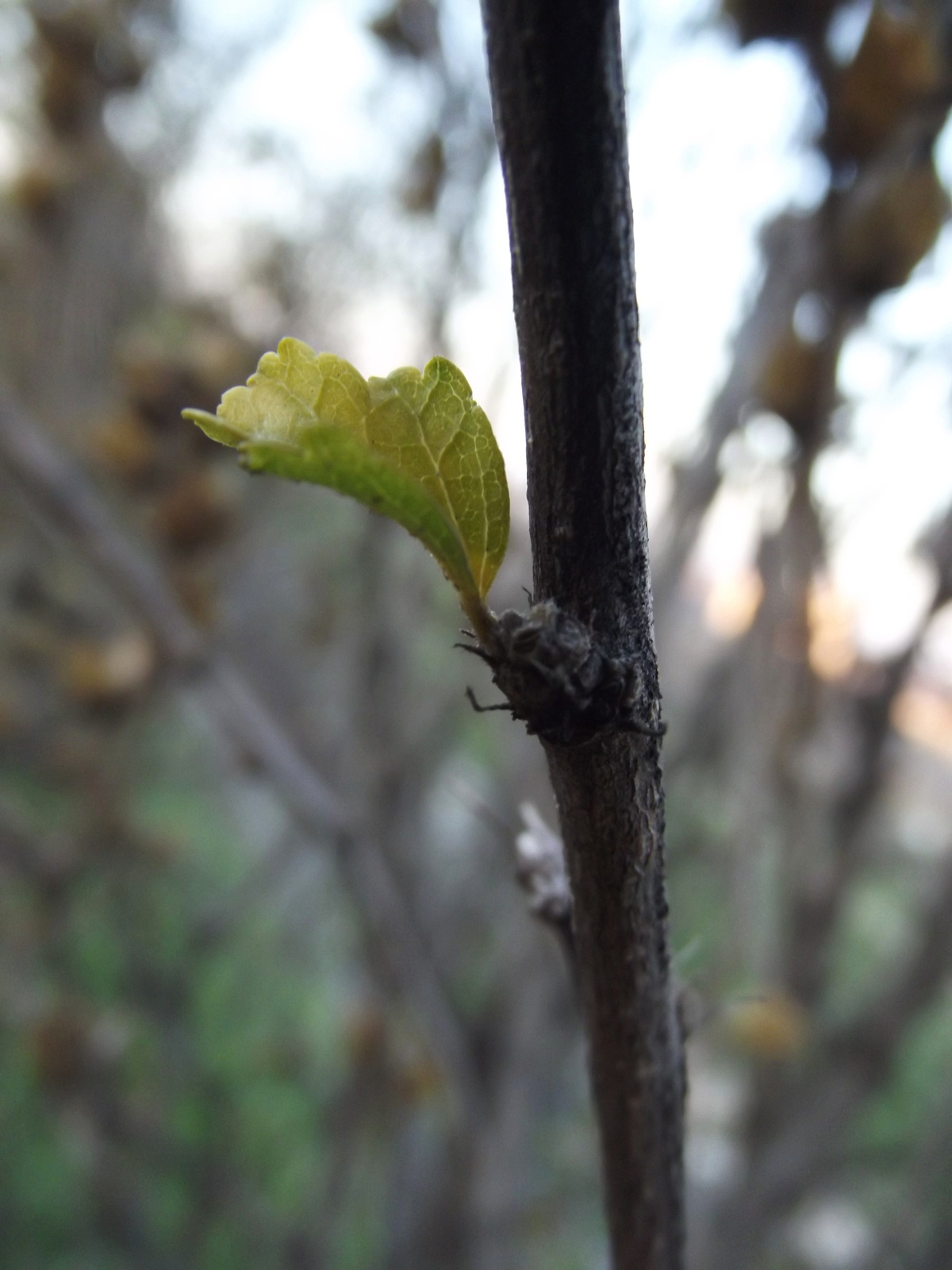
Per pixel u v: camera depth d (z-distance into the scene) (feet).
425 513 0.15
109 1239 1.09
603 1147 0.23
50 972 0.99
